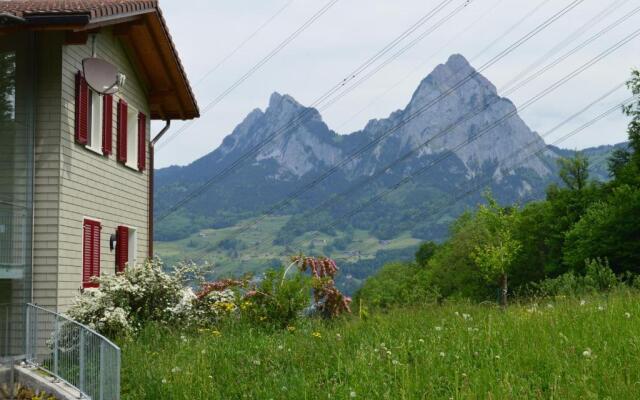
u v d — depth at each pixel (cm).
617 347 944
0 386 1277
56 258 1553
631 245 6153
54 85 1584
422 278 11225
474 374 898
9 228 1498
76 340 1209
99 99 1859
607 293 1579
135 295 1647
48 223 1562
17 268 1512
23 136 1545
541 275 8319
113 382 1048
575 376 817
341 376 1034
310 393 965
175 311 1662
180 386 1086
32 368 1330
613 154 7900
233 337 1448
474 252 9169
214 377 1138
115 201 1980
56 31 1586
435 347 1056
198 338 1512
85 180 1733
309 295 1717
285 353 1239
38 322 1377
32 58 1565
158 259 1742
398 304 1641
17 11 1470
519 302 1559
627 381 770
